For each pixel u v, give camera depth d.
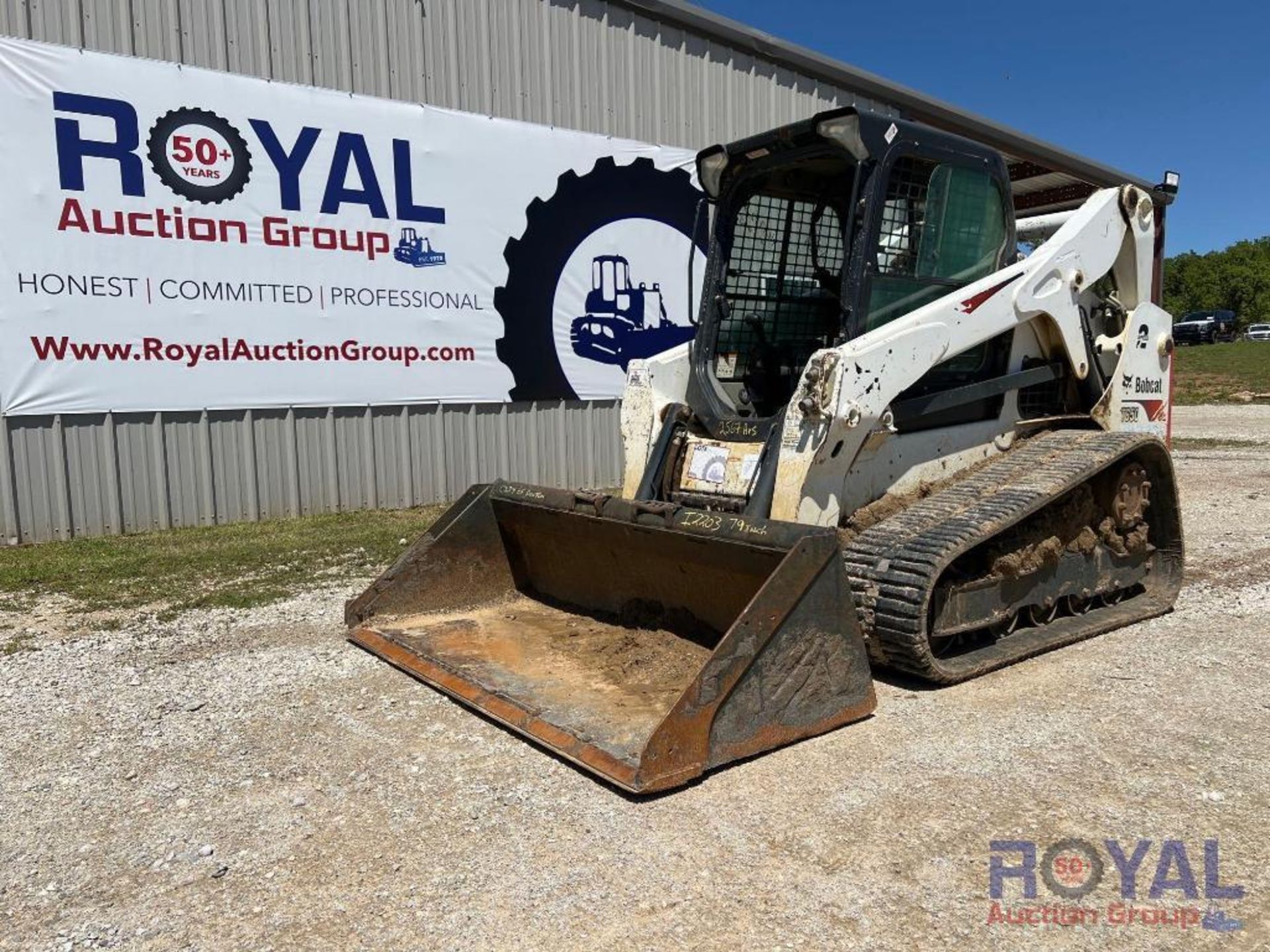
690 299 5.32
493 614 5.34
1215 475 12.05
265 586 6.48
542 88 10.11
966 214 5.13
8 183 7.47
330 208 8.88
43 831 3.26
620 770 3.41
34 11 7.48
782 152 5.01
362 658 4.98
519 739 3.94
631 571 4.83
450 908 2.77
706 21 11.17
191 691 4.55
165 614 5.81
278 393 8.76
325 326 8.95
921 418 5.02
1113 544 5.50
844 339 4.60
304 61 8.67
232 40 8.32
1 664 4.95
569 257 10.45
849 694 4.00
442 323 9.63
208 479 8.48
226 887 2.91
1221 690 4.46
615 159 10.70
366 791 3.50
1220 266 79.56
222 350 8.45
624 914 2.73
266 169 8.53
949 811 3.30
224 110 8.29
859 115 4.50
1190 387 28.17
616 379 10.96
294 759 3.79
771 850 3.06
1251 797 3.39
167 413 8.25
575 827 3.21
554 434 10.55
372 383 9.26
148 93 7.96
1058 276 5.42
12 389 7.59
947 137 4.93
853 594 4.37
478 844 3.12
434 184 9.46
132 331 8.03
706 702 3.51
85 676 4.77
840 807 3.33
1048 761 3.69
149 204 8.02
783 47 11.88
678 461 5.07
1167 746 3.82
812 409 4.34
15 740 4.01
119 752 3.89
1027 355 5.50
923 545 4.34
